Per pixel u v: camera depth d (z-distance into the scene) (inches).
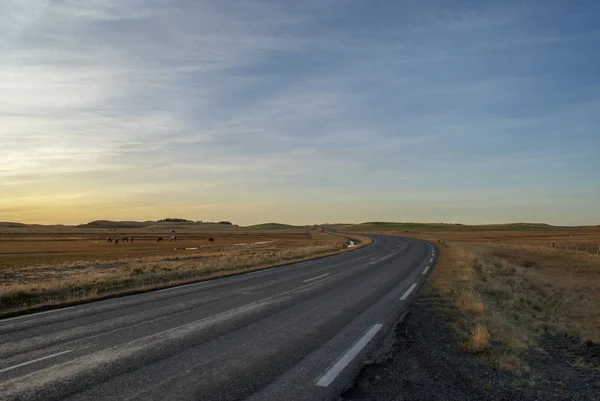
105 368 223.1
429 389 197.0
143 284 616.1
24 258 1422.2
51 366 226.4
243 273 751.7
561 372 236.1
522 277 816.9
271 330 314.0
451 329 317.4
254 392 191.0
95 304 432.1
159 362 234.1
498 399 187.0
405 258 1113.4
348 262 991.0
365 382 205.3
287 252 1294.3
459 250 1387.8
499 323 337.4
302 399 184.1
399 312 385.4
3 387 195.8
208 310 396.2
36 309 406.0
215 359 240.4
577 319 441.1
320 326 327.9
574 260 1380.4
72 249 2028.8
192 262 1043.9
